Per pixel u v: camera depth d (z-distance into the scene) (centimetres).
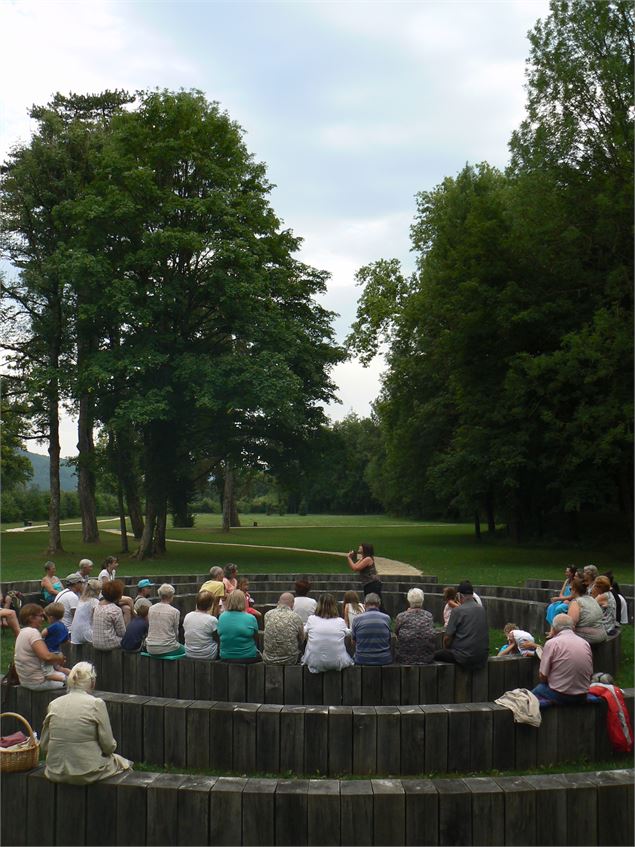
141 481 4934
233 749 838
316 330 4106
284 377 3456
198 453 4056
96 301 3541
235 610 1027
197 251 3584
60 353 4172
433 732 824
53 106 4825
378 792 652
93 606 1202
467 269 3559
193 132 3694
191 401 3678
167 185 3750
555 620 870
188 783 670
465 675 1009
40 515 8500
